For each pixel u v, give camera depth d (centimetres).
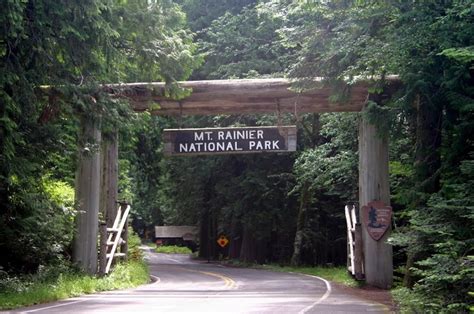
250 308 1267
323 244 4184
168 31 1794
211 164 4825
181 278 2862
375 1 1441
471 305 1007
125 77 2036
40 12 1280
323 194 4100
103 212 2148
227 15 4400
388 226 1903
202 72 4491
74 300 1474
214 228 5822
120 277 2080
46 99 1569
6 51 1335
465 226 1162
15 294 1390
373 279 1903
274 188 4384
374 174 1923
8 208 1647
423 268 1391
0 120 1273
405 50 1347
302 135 4050
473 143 1341
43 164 1577
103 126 1653
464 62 1197
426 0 1288
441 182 1440
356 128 2714
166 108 2056
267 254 4775
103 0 1434
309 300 1488
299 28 1730
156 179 4272
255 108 2056
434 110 1477
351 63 1636
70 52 1432
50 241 1794
